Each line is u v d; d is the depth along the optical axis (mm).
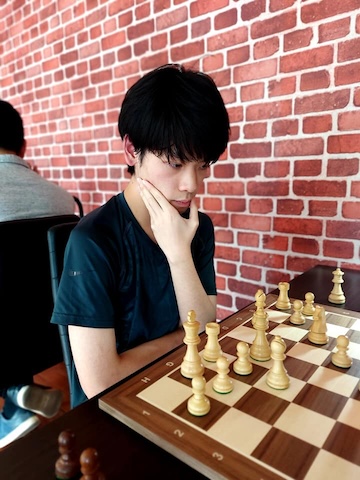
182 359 615
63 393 1608
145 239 801
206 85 684
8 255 1196
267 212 1374
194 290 818
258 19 1272
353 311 807
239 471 379
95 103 1933
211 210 1537
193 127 650
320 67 1172
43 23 2133
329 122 1182
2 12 2434
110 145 1903
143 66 1661
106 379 676
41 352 1384
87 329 683
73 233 739
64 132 2168
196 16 1430
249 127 1360
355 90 1122
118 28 1726
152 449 428
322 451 406
